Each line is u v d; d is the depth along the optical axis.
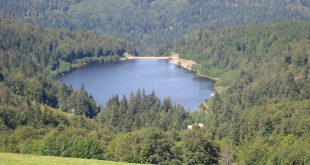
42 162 90.06
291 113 199.38
